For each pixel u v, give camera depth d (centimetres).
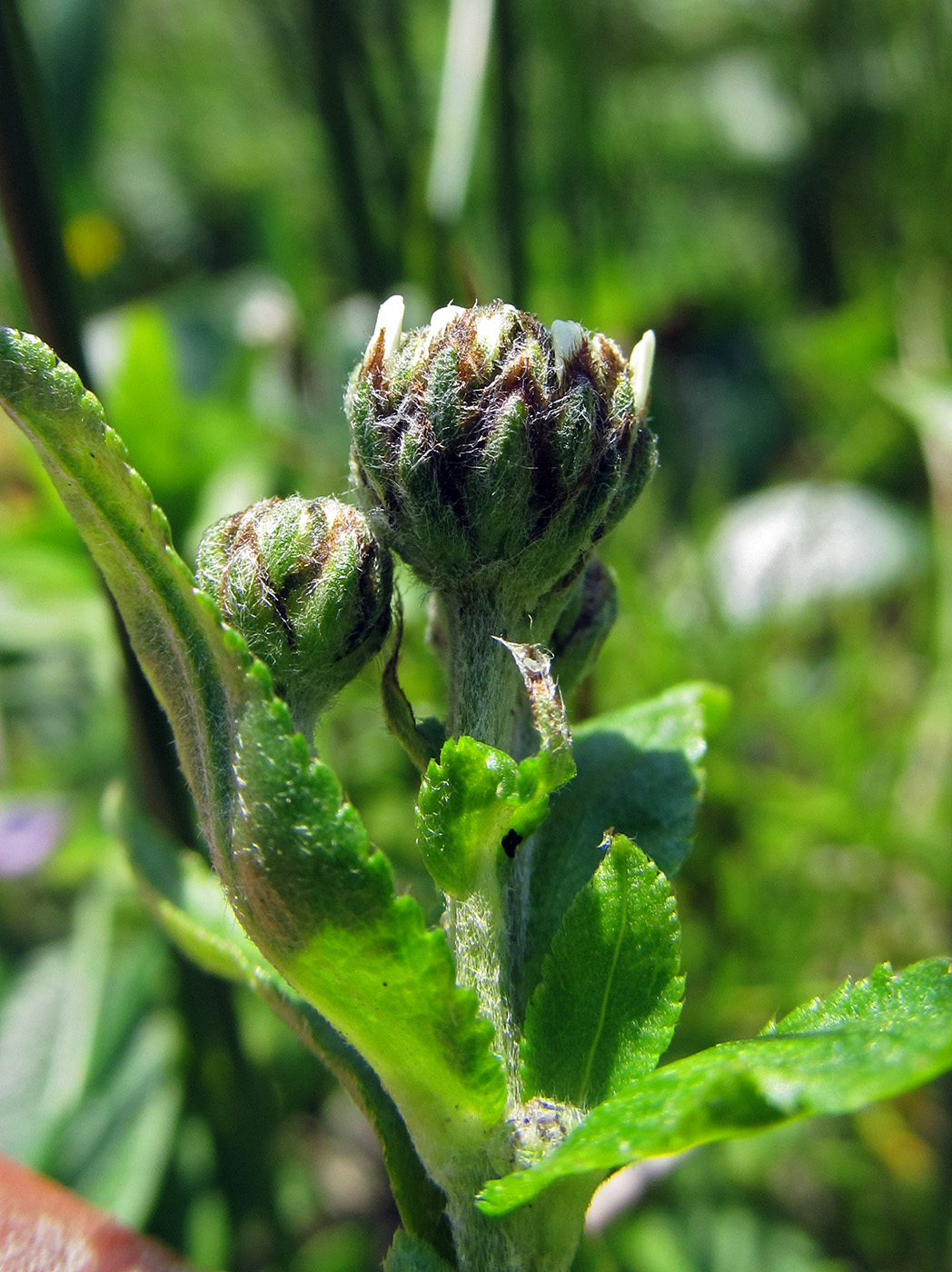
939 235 15
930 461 13
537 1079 5
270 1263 9
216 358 13
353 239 12
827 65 17
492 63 13
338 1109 11
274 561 5
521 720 5
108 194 18
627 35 17
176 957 8
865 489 14
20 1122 9
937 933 10
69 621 10
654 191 17
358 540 5
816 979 10
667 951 5
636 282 16
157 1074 9
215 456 10
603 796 6
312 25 11
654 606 11
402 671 10
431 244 11
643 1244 9
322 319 13
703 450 15
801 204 17
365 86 13
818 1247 10
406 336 5
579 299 14
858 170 17
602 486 5
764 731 11
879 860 10
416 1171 5
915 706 12
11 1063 9
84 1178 9
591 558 5
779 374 16
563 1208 5
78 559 10
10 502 11
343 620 5
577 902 5
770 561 12
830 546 13
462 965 5
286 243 14
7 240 7
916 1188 10
